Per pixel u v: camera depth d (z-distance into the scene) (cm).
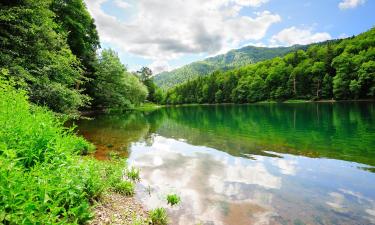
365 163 1284
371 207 803
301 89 9006
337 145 1702
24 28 1530
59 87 1639
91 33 4084
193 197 863
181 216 722
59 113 1617
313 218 729
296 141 1869
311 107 5719
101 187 659
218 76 13625
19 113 646
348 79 7425
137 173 1046
